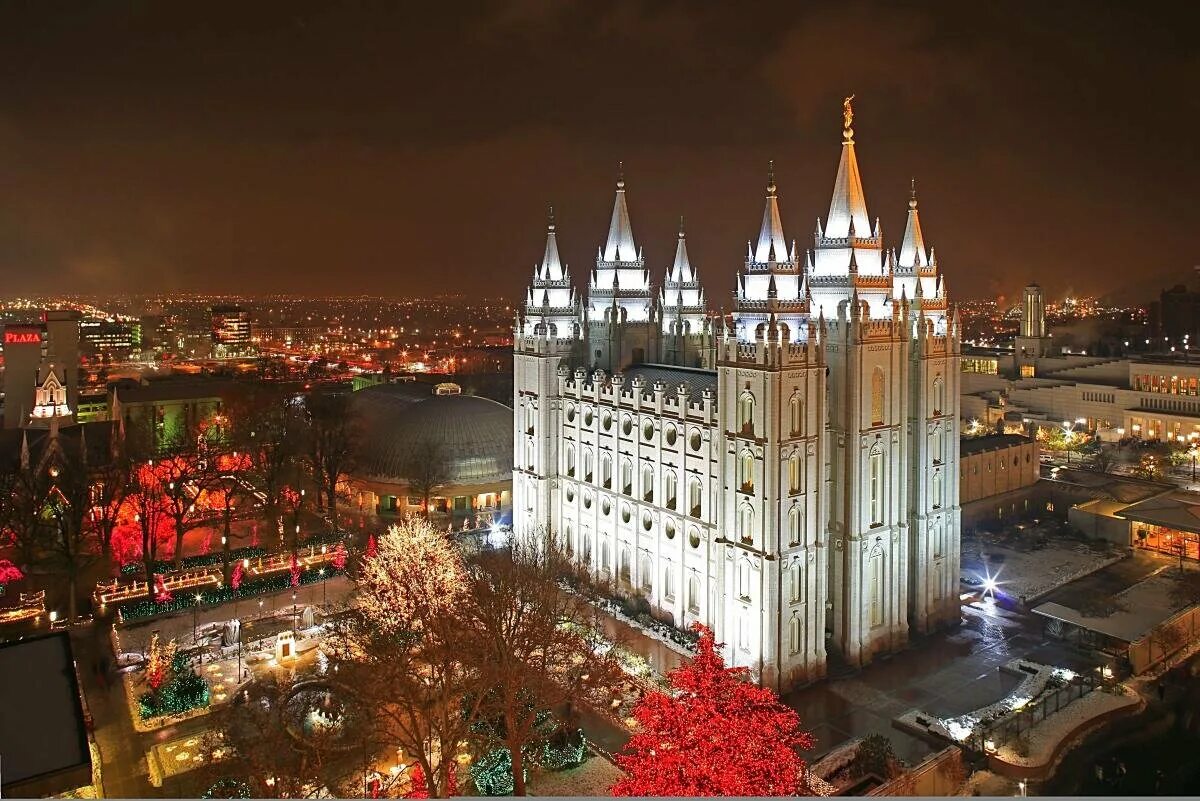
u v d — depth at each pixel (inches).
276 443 5575.8
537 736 2869.1
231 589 4382.4
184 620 4092.0
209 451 5285.4
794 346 3260.3
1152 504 5142.7
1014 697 3307.1
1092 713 3216.0
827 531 3602.4
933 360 3836.1
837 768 2829.7
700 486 3654.0
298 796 2416.3
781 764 2273.6
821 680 3469.5
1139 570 4768.7
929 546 3907.5
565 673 3275.1
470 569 3624.5
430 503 5748.0
